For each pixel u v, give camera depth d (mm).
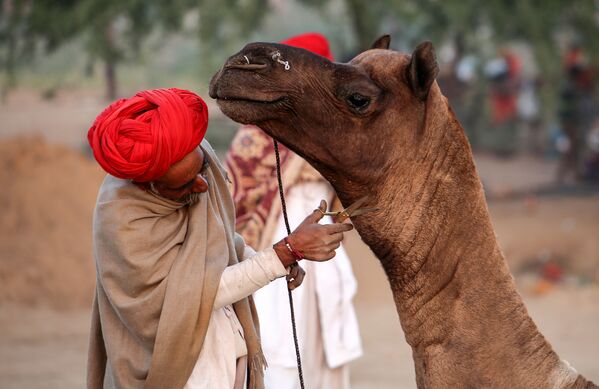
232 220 5125
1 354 12875
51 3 20062
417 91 4457
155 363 4590
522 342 4551
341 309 7375
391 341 13641
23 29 20594
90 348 4988
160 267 4621
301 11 32625
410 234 4590
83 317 15203
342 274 7426
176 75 30688
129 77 31500
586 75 23109
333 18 24766
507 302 4566
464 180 4586
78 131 27516
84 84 31516
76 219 17734
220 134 21500
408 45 22750
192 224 4730
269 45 4410
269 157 7250
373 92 4422
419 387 4719
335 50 24188
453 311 4578
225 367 4891
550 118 21125
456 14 19844
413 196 4570
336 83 4410
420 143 4539
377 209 4602
